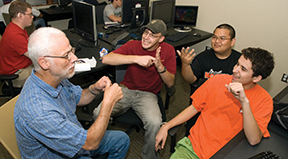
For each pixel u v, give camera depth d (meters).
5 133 1.05
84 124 1.48
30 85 0.98
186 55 1.67
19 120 0.92
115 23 3.13
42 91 0.99
